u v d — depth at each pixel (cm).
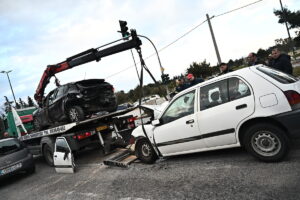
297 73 1739
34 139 1023
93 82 934
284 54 681
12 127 1249
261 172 412
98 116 851
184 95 533
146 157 621
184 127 523
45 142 892
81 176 672
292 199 318
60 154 758
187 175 481
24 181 789
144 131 604
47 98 1008
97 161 805
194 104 511
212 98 487
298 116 397
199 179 449
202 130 496
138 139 630
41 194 601
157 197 420
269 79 430
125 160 674
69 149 734
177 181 466
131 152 717
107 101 921
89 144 814
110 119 914
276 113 412
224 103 468
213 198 370
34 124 1141
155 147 591
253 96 434
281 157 421
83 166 783
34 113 1117
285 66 670
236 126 454
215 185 410
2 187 795
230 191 378
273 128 417
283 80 439
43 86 1044
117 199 453
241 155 511
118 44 779
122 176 580
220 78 482
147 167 598
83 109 869
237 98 454
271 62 721
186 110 526
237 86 457
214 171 467
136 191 468
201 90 505
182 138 531
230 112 457
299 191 331
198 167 509
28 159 838
